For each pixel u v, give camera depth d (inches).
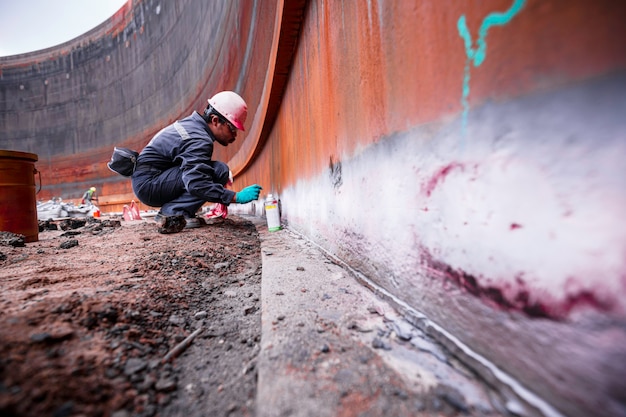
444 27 32.4
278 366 34.0
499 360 28.1
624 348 19.0
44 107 927.7
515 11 24.0
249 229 171.9
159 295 57.3
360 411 26.8
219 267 86.2
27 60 926.4
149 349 40.1
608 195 19.2
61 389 27.9
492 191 27.8
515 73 24.5
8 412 24.2
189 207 165.5
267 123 197.6
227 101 162.2
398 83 43.1
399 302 45.7
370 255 56.9
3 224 120.3
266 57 160.7
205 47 483.5
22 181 125.3
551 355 23.3
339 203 74.0
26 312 40.1
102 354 35.3
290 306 50.1
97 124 874.8
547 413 23.3
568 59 20.6
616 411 19.4
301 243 109.2
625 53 17.6
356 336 39.8
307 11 94.8
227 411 30.8
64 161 924.6
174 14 603.8
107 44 818.8
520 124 24.5
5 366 28.5
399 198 44.9
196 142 151.8
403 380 30.7
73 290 53.2
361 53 55.6
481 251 29.7
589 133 19.9
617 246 19.0
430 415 25.9
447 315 35.3
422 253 39.9
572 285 21.6
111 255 89.9
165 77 671.8
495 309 28.4
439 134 34.8
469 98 29.7
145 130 773.9
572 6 20.1
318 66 86.0
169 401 31.8
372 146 53.6
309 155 103.8
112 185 848.3
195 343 44.6
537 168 23.5
